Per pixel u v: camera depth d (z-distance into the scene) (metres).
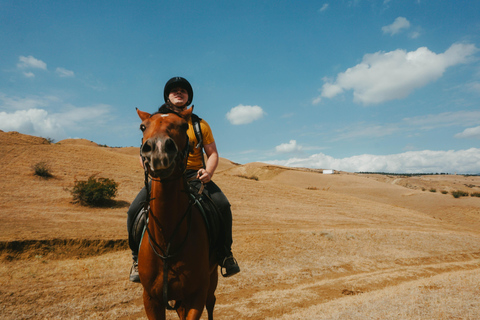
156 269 2.62
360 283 10.43
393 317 5.35
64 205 18.89
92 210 18.61
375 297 7.36
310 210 28.91
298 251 13.68
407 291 7.68
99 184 20.31
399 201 52.97
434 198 52.94
